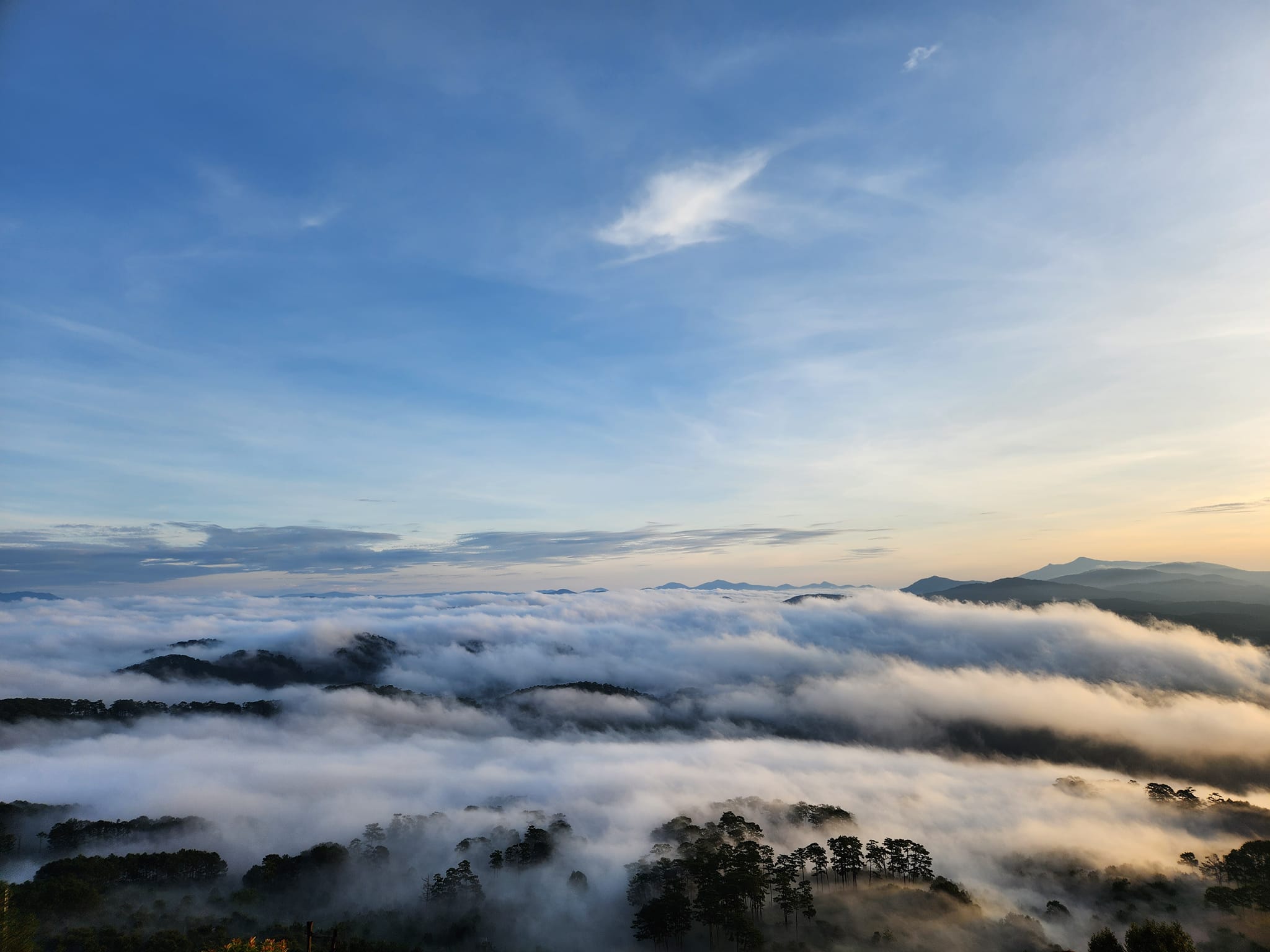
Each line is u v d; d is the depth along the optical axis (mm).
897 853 133125
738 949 107500
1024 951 104188
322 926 111938
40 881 110750
